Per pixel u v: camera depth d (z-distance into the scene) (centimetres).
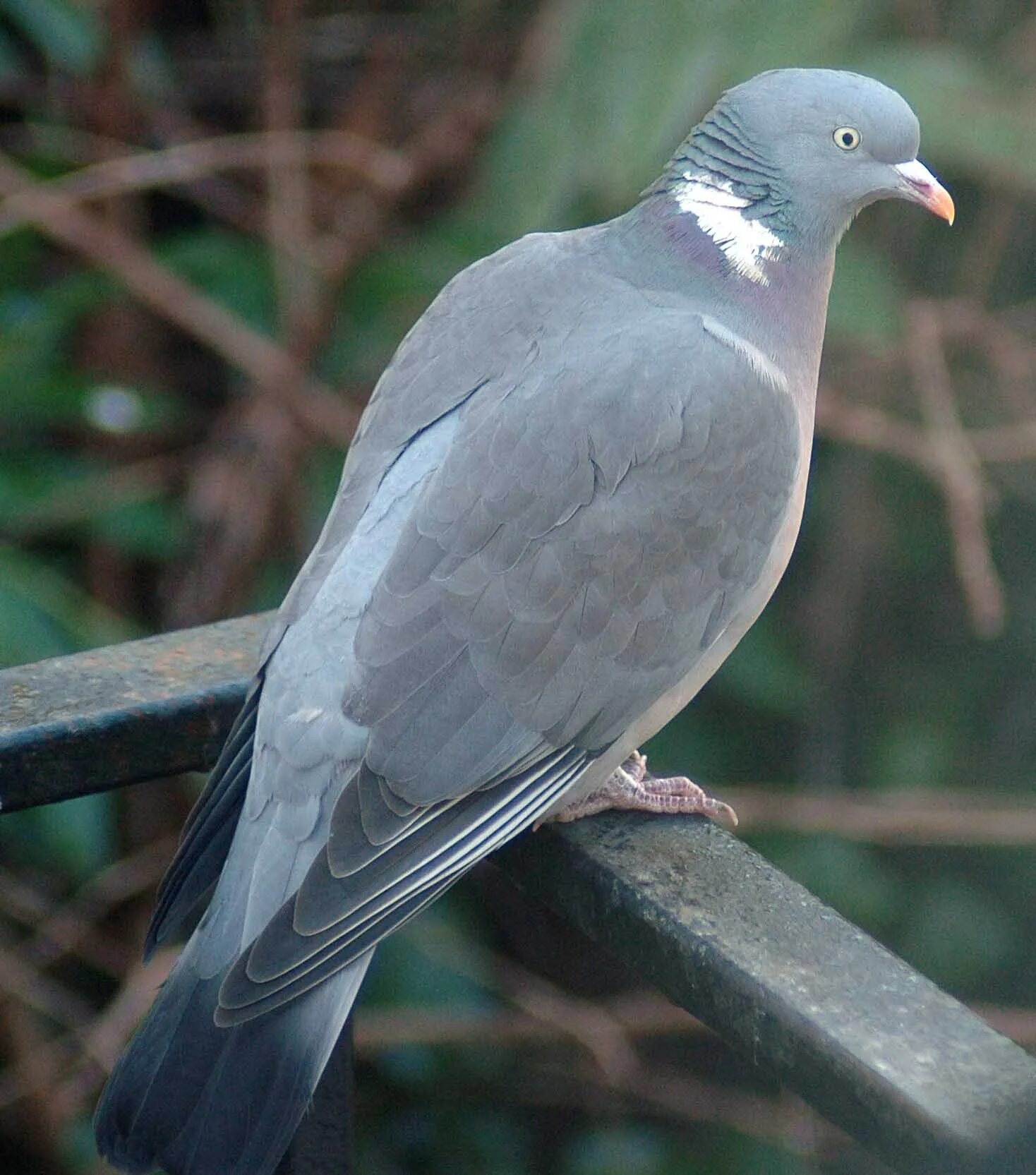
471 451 615
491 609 602
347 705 574
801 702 1155
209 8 1242
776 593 1213
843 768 1266
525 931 1256
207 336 1051
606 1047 1131
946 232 1146
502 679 601
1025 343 1157
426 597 595
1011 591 1249
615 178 955
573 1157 1223
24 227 1051
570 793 618
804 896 512
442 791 580
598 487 622
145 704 568
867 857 1209
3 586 934
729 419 647
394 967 1082
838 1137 1191
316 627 589
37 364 1036
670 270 693
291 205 1072
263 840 559
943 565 1227
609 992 1256
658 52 948
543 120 977
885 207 1128
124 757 569
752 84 725
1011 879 1259
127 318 1130
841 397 1133
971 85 989
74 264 1146
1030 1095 421
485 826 587
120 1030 1006
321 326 1059
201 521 1080
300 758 567
